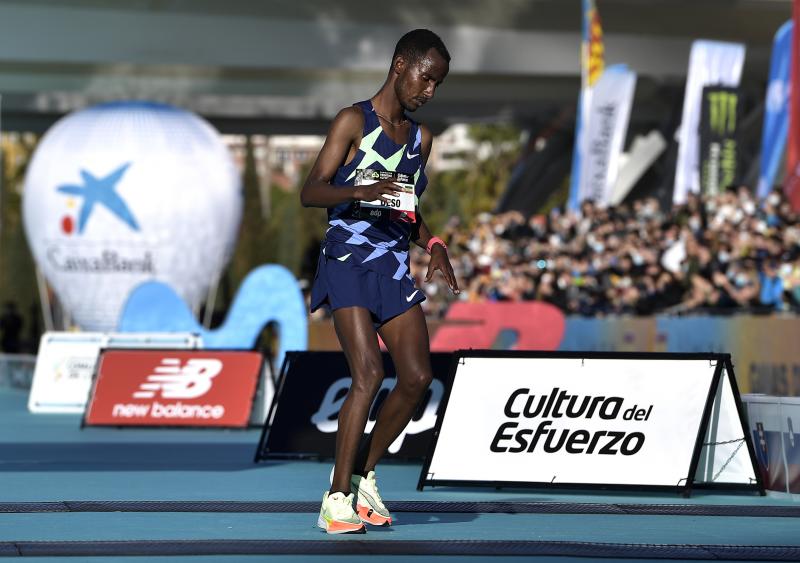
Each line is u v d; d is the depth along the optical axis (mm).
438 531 14648
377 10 96938
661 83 109125
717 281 45406
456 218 72938
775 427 19016
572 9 99188
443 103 116125
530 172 132375
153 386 34125
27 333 119312
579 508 16844
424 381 14508
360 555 12609
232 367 34312
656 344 43062
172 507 16516
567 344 50375
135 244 77500
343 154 14562
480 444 18578
